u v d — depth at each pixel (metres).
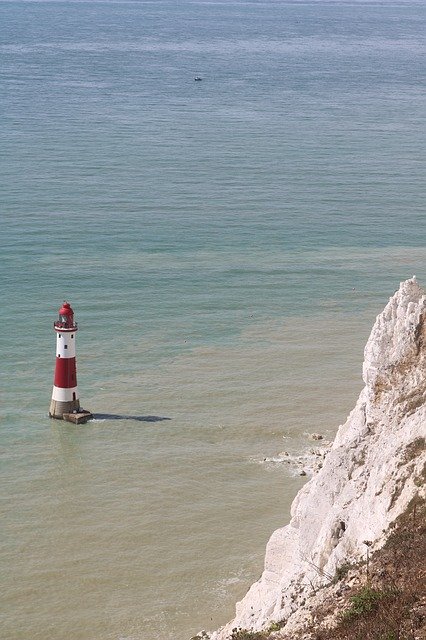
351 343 79.81
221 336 81.12
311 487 42.03
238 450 62.19
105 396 69.88
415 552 29.95
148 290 91.00
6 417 66.69
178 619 45.81
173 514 54.72
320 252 104.12
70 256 99.62
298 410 67.44
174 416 66.81
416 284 41.38
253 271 97.19
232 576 49.03
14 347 77.44
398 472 33.88
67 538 52.44
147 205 120.81
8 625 45.62
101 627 45.41
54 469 59.84
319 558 35.03
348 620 28.20
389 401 38.66
